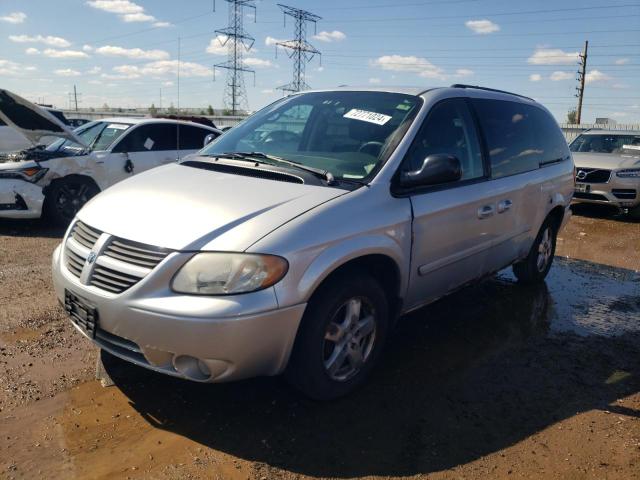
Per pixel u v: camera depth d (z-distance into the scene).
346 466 2.78
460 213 3.97
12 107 6.42
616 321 5.02
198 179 3.50
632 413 3.42
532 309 5.23
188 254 2.79
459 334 4.53
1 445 2.82
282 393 3.42
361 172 3.50
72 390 3.36
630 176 10.20
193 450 2.86
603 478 2.79
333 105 4.21
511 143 4.83
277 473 2.71
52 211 7.97
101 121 9.26
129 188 3.52
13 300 4.81
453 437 3.07
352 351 3.34
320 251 2.96
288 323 2.87
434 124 3.96
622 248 8.13
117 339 2.99
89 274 3.01
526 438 3.10
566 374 3.91
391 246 3.37
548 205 5.42
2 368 3.58
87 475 2.64
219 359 2.75
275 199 3.12
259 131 4.33
